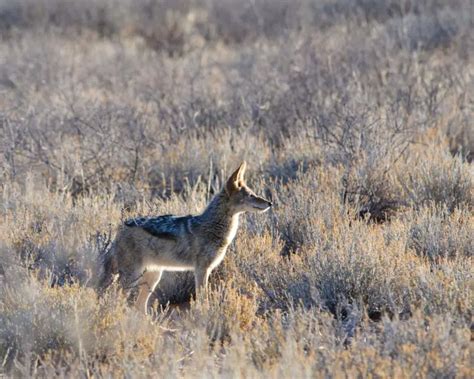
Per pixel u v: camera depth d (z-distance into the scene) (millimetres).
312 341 16406
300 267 21484
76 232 24031
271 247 23672
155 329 17891
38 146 32594
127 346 16891
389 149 30859
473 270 19672
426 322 17719
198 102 39750
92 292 18703
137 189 29484
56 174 31891
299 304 18547
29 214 26016
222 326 18641
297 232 25000
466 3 61938
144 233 21094
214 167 32094
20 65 53312
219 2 77062
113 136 33938
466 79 41500
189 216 21453
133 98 44719
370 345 16000
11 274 20375
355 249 20859
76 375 15727
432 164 28797
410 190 27938
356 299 19906
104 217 25312
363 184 28000
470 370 14742
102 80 51281
